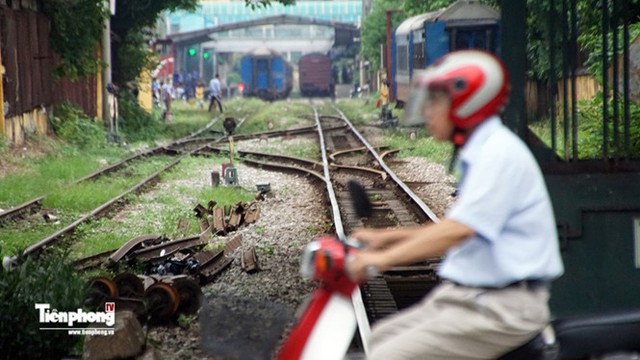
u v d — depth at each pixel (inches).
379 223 1396.4
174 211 1512.1
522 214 343.0
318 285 956.6
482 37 3196.4
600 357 362.6
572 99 623.8
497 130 350.0
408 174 2026.3
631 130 1150.3
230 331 382.9
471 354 348.8
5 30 2192.4
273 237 1259.8
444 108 353.1
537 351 350.9
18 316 674.8
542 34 666.2
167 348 740.0
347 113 4864.7
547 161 610.5
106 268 1007.0
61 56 2819.9
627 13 642.2
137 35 3597.4
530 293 347.6
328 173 1961.1
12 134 2245.3
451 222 337.1
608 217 589.0
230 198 1670.8
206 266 1007.0
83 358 670.5
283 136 3344.0
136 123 3366.1
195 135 3403.1
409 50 3725.4
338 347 362.3
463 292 350.3
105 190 1699.1
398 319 368.2
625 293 588.7
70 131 2691.9
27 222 1391.5
